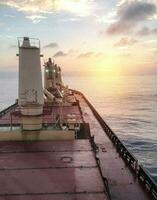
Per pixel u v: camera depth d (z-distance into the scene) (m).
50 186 8.73
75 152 12.39
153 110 110.25
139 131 63.09
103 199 7.90
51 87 39.53
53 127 17.48
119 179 13.42
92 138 18.00
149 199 11.23
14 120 24.16
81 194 8.18
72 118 18.05
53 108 32.44
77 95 74.69
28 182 9.02
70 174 9.69
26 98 15.34
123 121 81.12
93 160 11.29
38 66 15.52
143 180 12.82
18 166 10.57
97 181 9.11
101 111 108.50
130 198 11.28
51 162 11.01
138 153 41.91
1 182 9.06
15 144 13.95
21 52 15.26
